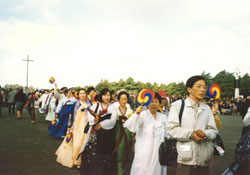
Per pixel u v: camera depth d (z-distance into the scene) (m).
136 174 3.88
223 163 5.91
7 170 4.83
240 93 69.81
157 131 3.98
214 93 3.40
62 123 8.27
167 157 2.74
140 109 3.73
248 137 2.64
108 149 4.26
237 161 2.66
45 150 6.71
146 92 3.73
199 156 2.55
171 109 2.73
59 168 5.10
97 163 4.22
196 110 2.72
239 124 15.88
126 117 4.62
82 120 5.31
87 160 4.24
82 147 4.28
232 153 7.04
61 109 8.24
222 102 27.95
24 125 11.86
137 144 4.02
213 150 2.72
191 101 2.74
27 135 9.03
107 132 4.27
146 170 3.85
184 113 2.64
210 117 2.75
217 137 3.14
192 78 2.75
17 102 14.65
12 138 8.31
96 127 4.24
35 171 4.85
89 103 6.08
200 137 2.48
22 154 6.18
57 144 7.59
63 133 8.19
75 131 5.25
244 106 8.07
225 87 69.81
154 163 3.85
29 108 12.70
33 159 5.74
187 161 2.55
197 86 2.70
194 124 2.62
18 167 5.07
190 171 2.55
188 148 2.55
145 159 3.87
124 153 4.45
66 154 5.27
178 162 2.63
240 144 2.69
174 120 2.64
